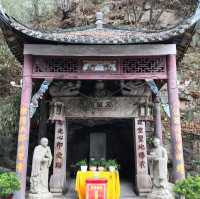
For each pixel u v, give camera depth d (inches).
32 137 716.0
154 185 476.7
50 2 1012.5
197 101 810.8
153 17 961.5
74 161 682.2
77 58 448.8
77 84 543.8
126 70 446.9
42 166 484.4
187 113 794.2
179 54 525.0
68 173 671.1
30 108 433.4
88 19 981.2
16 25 415.2
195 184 353.1
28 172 674.2
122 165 687.7
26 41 440.1
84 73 445.1
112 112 544.1
